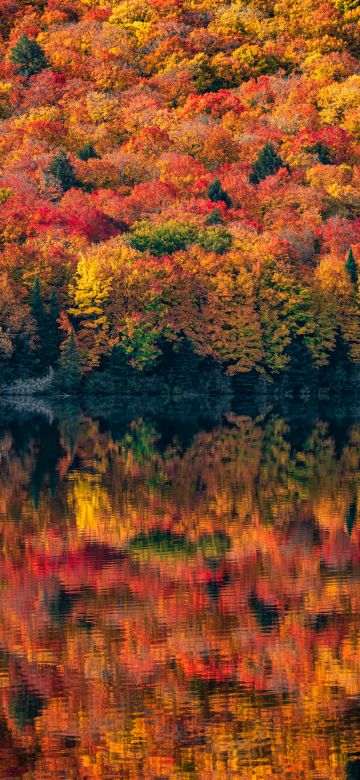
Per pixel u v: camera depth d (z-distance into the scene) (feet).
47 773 102.06
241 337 469.16
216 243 512.63
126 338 455.63
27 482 235.20
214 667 122.83
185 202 595.88
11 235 512.63
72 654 126.31
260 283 476.54
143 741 107.14
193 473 246.47
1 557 169.07
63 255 477.36
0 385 445.37
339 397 476.54
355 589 149.59
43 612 140.46
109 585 153.38
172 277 464.24
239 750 105.40
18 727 109.70
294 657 123.75
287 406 437.58
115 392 458.50
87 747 106.22
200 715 111.45
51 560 166.91
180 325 464.24
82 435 323.78
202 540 179.22
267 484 230.27
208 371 475.31
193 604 143.23
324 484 229.45
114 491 223.92
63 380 447.42
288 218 593.83
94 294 451.94
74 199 581.53
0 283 444.55
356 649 127.03
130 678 120.16
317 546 173.78
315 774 101.45
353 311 482.69
